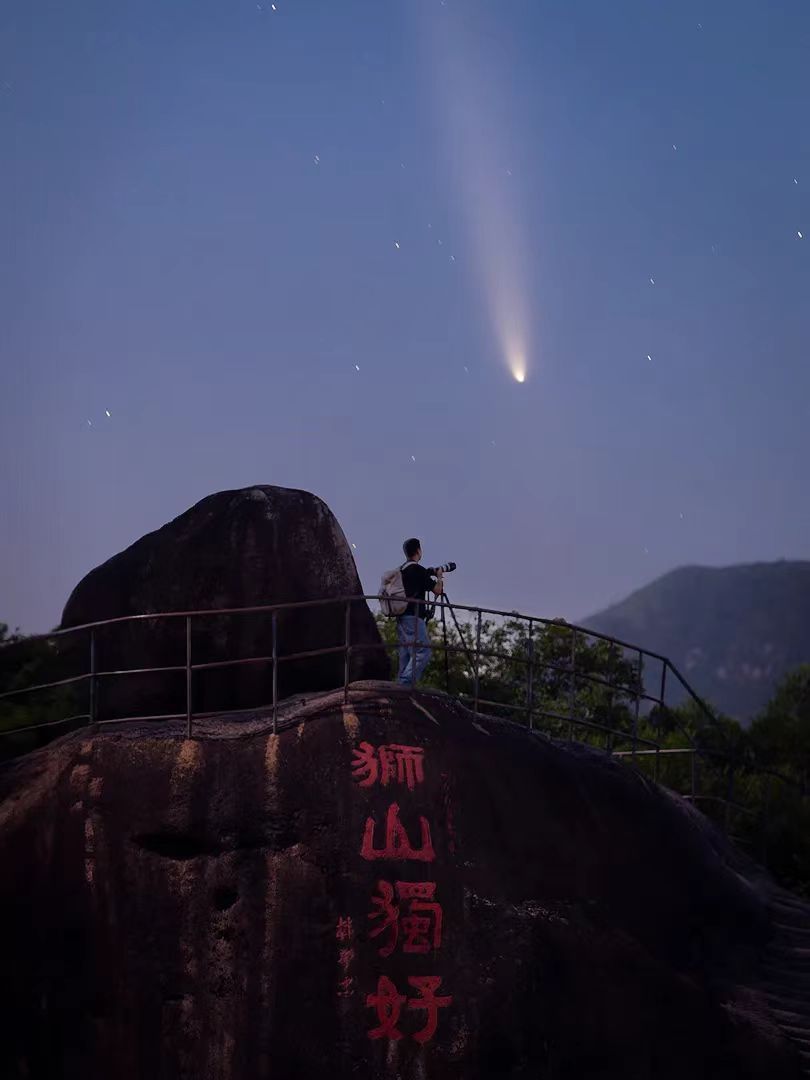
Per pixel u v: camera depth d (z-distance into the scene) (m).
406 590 13.16
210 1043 10.43
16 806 11.22
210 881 10.76
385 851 10.85
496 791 11.52
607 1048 10.95
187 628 11.77
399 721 11.42
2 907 10.94
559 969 11.05
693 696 15.39
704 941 12.29
